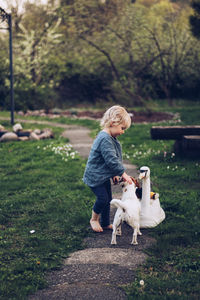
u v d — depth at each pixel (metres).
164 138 8.73
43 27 25.72
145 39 22.95
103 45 23.45
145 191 4.36
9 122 15.75
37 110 22.61
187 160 8.30
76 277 3.37
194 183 6.58
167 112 19.88
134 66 23.53
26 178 7.10
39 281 3.27
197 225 4.50
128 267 3.53
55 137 12.70
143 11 24.45
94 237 4.30
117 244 4.07
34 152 9.74
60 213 5.12
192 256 3.66
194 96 25.86
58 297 3.03
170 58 24.06
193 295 2.95
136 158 8.90
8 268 3.53
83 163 8.26
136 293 3.02
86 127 16.12
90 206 5.39
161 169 7.53
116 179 4.28
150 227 4.38
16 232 4.51
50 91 24.31
